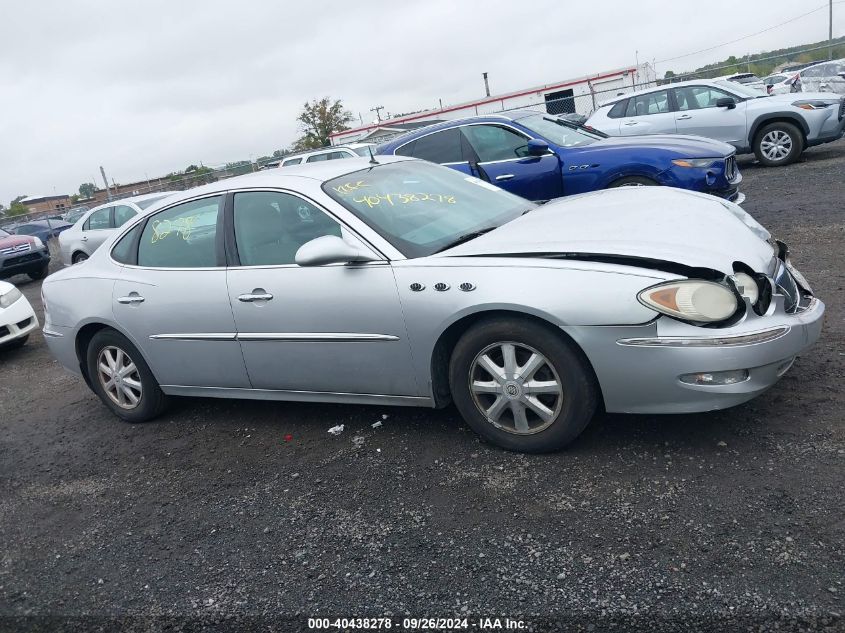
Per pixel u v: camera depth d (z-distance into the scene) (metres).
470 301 3.25
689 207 3.70
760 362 2.91
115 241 4.80
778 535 2.53
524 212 4.30
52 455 4.65
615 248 3.12
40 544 3.50
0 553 3.48
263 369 4.07
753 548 2.49
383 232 3.63
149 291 4.39
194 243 4.27
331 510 3.28
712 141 7.52
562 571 2.56
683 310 2.88
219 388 4.38
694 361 2.90
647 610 2.30
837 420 3.21
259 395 4.23
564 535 2.77
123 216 13.34
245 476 3.81
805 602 2.21
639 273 2.98
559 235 3.39
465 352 3.39
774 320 2.98
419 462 3.57
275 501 3.47
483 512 3.02
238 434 4.42
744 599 2.27
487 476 3.31
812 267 5.85
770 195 9.48
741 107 11.97
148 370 4.67
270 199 4.00
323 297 3.67
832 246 6.40
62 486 4.13
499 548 2.76
